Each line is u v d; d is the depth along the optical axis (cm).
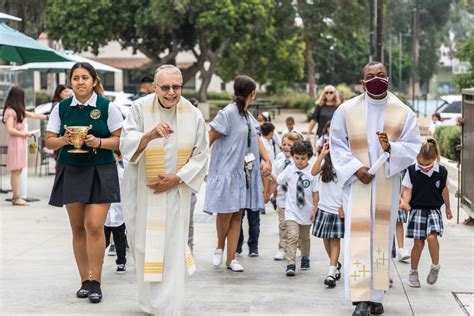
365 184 771
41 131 2041
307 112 5372
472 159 1255
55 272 963
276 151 1445
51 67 2078
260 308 811
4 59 1641
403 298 852
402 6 7819
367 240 766
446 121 2645
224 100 6912
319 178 933
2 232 1232
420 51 8456
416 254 896
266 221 1366
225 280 931
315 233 915
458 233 1238
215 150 973
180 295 759
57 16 4459
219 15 4409
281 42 5438
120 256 953
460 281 928
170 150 761
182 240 765
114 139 801
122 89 7031
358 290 764
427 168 881
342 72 7956
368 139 772
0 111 1789
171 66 766
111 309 798
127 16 4488
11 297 845
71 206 820
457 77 2875
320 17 5575
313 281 929
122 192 780
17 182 1497
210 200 963
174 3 4316
